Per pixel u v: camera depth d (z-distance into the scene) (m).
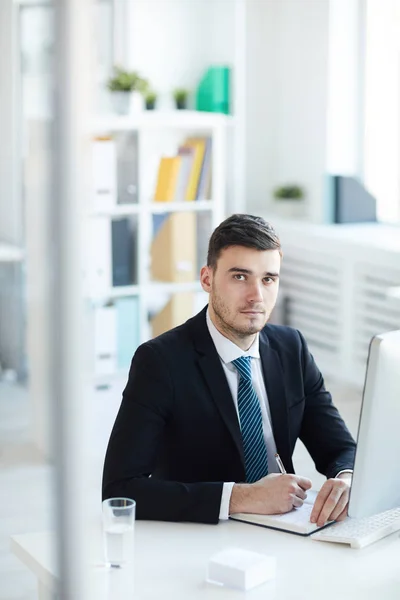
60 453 0.91
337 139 6.34
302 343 2.45
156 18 6.20
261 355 2.34
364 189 6.35
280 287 6.41
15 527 3.69
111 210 5.52
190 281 5.83
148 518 2.07
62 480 0.91
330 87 6.27
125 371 5.66
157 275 5.88
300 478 2.10
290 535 1.99
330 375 6.03
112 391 5.58
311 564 1.84
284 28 6.63
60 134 0.89
